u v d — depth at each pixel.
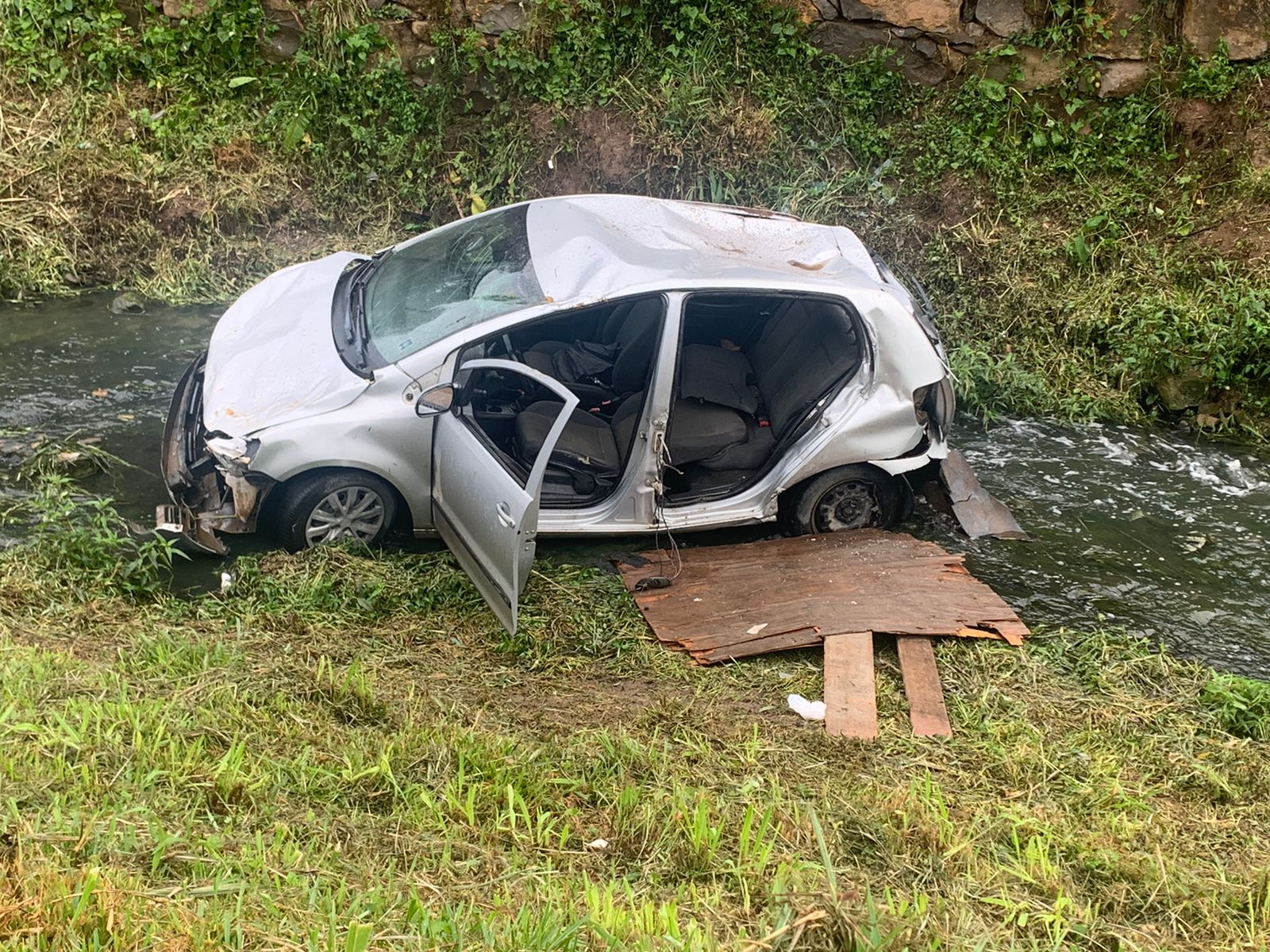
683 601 5.67
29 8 9.27
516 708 4.83
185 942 2.81
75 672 4.38
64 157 8.91
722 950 3.21
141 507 6.04
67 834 3.22
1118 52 9.52
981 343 8.71
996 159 9.43
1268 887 3.98
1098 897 3.97
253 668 4.71
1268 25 9.40
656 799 4.18
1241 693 5.23
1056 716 5.12
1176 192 9.30
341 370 5.56
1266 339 8.15
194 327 8.22
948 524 6.79
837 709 4.99
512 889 3.52
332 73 9.32
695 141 9.40
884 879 3.92
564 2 9.49
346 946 2.85
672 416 6.09
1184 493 7.37
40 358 7.50
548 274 5.75
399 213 9.40
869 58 9.65
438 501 5.64
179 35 9.40
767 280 5.81
